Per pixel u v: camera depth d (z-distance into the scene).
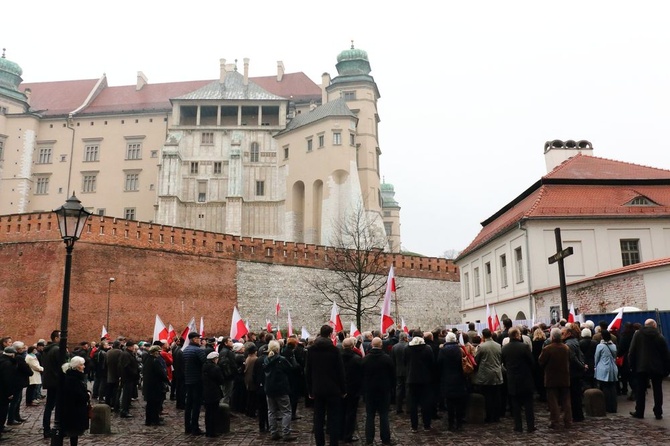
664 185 35.53
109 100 88.50
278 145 78.69
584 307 28.14
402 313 58.56
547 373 13.24
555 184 35.41
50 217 44.72
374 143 81.38
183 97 80.00
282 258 55.06
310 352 12.20
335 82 82.50
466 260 46.47
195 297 49.12
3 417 13.86
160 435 14.34
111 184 82.56
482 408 14.61
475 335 15.31
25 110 85.50
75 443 11.77
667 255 33.16
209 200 76.50
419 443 12.36
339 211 71.12
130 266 46.09
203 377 14.09
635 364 13.80
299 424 15.68
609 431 12.53
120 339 21.91
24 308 42.91
